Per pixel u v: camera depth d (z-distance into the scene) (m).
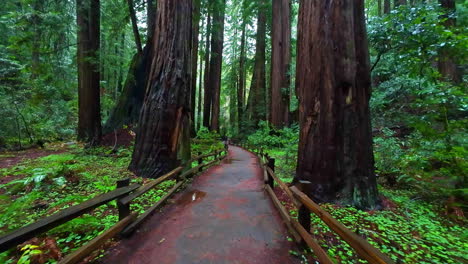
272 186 5.96
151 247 2.97
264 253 2.86
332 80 4.83
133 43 30.05
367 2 20.45
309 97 5.16
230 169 9.41
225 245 3.04
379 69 8.20
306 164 5.12
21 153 10.52
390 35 6.39
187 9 7.63
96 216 3.96
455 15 5.88
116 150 10.92
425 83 5.91
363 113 4.85
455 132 4.96
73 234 3.24
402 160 6.46
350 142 4.71
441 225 3.93
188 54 7.83
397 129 9.31
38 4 10.75
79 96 12.64
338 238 3.29
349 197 4.59
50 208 4.24
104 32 20.03
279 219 3.96
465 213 4.28
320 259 2.19
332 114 4.81
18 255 2.74
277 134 17.92
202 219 3.95
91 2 11.52
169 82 7.24
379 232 3.52
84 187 5.66
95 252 2.82
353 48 4.79
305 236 2.71
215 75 27.36
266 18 25.31
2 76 12.58
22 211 3.81
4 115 11.81
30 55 13.39
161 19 7.35
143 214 3.73
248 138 21.53
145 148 7.18
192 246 3.01
